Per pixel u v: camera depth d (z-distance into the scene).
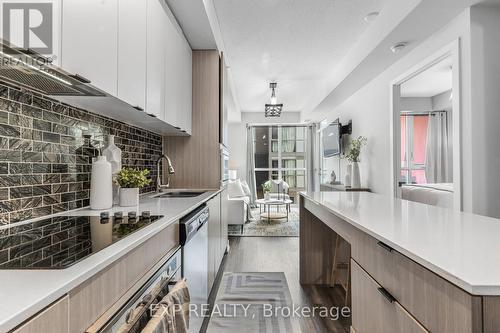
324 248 2.80
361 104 4.72
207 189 3.11
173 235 1.41
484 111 2.35
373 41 3.13
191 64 3.11
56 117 1.48
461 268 0.70
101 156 1.68
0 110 1.16
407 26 2.61
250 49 3.88
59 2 1.04
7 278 0.64
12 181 1.22
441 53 2.67
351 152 4.68
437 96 5.87
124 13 1.50
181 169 3.14
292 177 8.52
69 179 1.58
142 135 2.60
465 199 2.42
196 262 1.75
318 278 2.79
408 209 1.67
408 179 6.11
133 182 1.79
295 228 5.19
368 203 1.96
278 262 3.42
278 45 3.75
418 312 0.85
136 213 1.46
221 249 3.23
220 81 3.33
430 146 6.01
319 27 3.26
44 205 1.39
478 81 2.33
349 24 3.19
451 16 2.45
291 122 8.19
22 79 1.12
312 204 2.47
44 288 0.59
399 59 3.44
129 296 0.90
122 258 0.88
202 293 1.93
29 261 0.74
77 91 1.31
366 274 1.26
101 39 1.29
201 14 2.45
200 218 1.86
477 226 1.18
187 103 2.91
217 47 3.14
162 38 2.09
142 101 1.73
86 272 0.68
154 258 1.15
